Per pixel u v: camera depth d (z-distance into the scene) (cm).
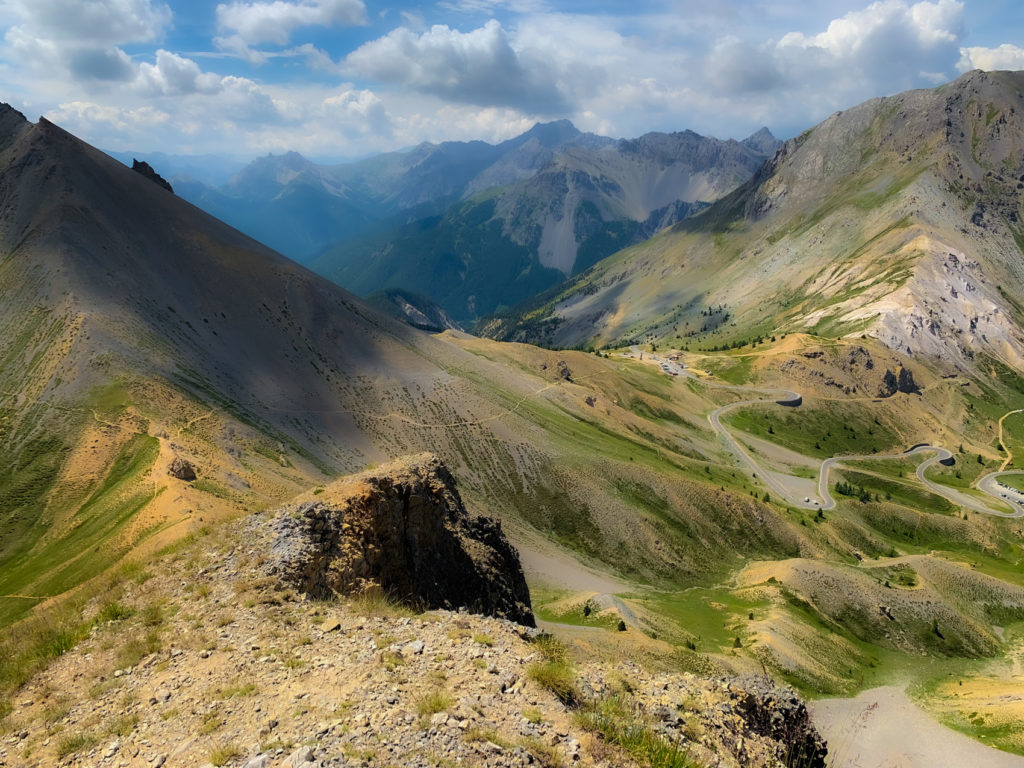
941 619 15075
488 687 1825
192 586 2642
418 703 1678
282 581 2630
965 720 10269
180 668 2025
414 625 2322
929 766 9069
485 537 4919
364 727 1569
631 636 8806
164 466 7981
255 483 8812
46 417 10644
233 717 1694
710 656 9850
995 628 15775
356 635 2209
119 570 3028
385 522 3509
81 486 8812
